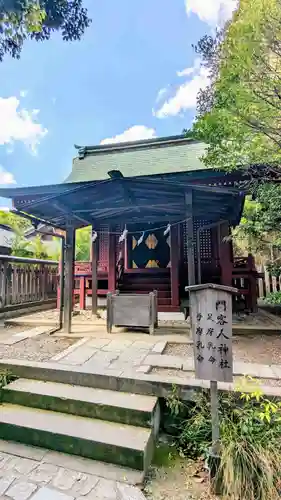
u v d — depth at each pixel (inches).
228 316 78.7
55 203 180.1
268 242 155.3
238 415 85.0
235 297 269.4
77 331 182.1
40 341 161.8
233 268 237.0
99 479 77.2
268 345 150.7
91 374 109.1
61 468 81.5
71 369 113.4
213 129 126.6
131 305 174.1
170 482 78.3
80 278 273.3
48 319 218.5
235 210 197.9
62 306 198.4
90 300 284.2
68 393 103.3
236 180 203.2
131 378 104.0
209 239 268.7
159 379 102.3
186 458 88.1
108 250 283.3
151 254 292.4
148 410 90.7
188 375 107.3
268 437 76.1
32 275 280.2
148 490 75.1
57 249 451.8
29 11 100.3
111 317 176.2
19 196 225.9
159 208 195.5
